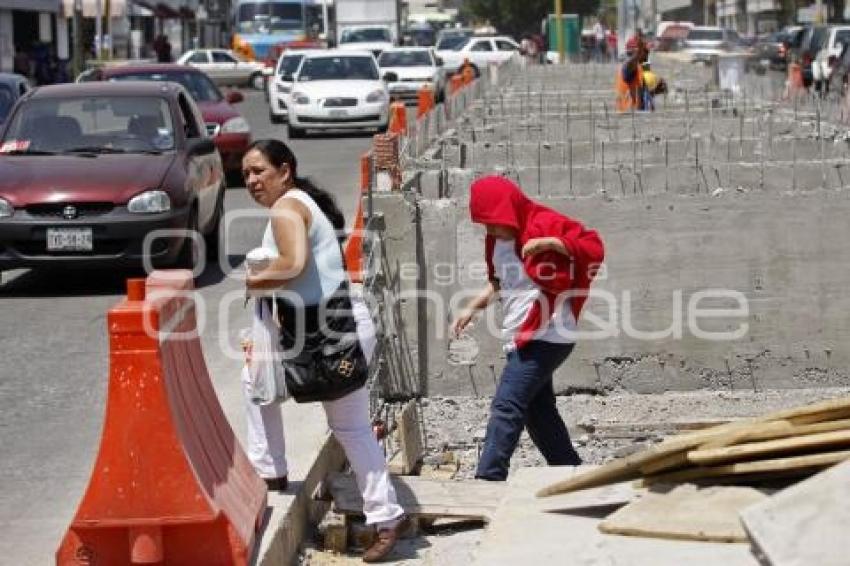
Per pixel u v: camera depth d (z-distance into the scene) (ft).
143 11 359.05
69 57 319.88
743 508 28.84
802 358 52.90
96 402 49.39
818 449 29.94
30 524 36.65
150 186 69.87
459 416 50.03
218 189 79.51
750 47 306.35
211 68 279.08
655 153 84.64
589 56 349.82
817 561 25.22
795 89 123.34
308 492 36.40
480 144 84.23
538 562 28.76
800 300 52.70
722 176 69.26
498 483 37.88
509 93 152.87
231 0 455.22
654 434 47.60
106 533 28.63
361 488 34.35
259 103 239.09
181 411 29.76
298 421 42.47
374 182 53.01
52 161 72.18
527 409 40.37
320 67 166.81
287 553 33.30
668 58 224.53
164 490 28.50
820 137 82.79
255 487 33.01
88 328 62.13
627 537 29.14
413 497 36.70
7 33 280.31
